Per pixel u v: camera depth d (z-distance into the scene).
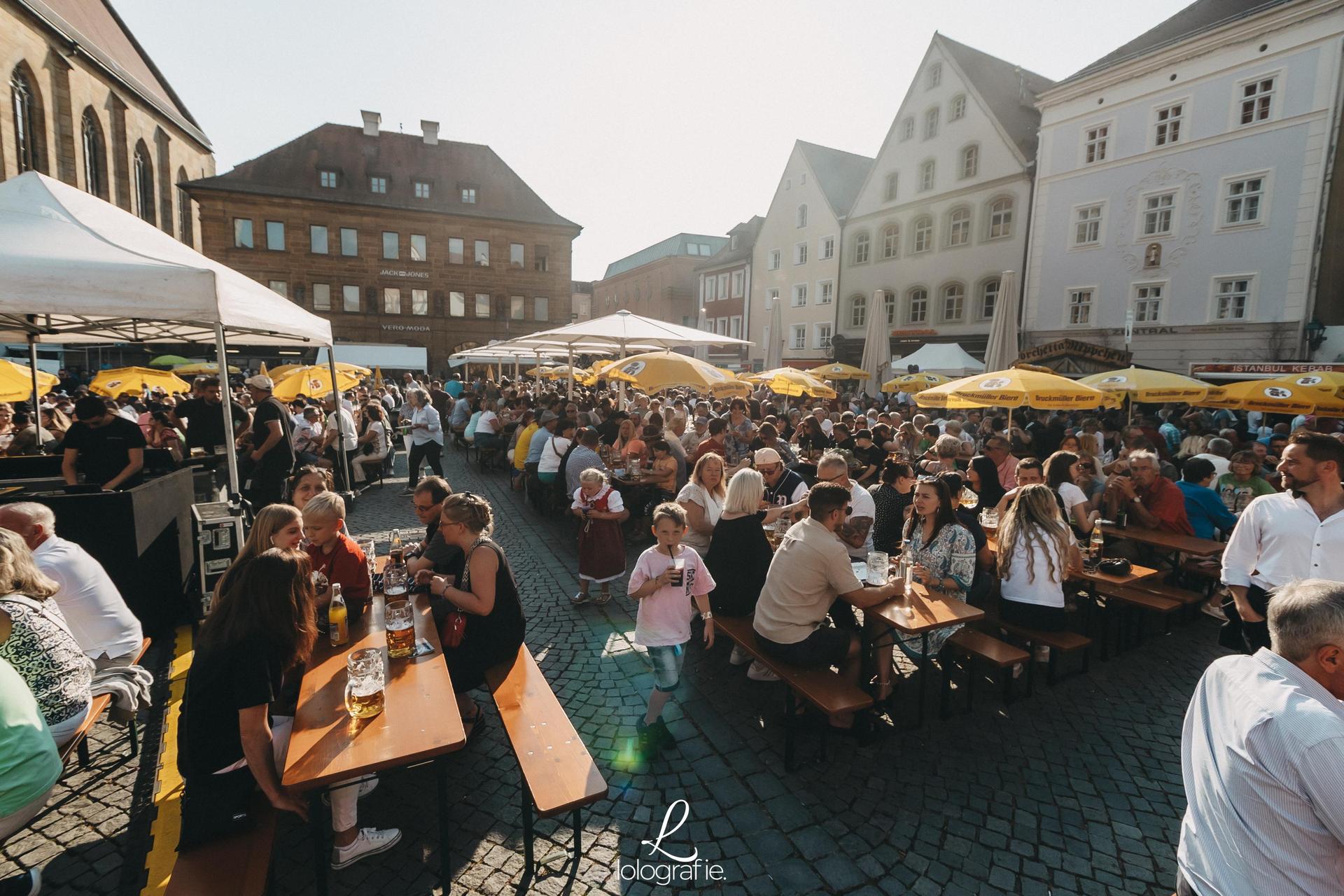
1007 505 6.22
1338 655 1.65
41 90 27.55
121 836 3.18
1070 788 3.72
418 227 45.91
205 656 2.58
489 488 12.66
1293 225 18.27
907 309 30.83
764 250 41.09
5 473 7.21
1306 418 10.40
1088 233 23.22
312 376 15.39
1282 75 18.27
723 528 4.86
